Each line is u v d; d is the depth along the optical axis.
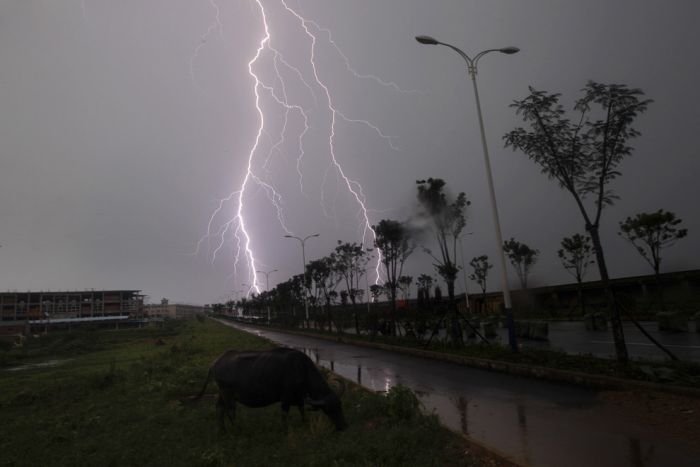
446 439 6.21
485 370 13.07
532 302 43.81
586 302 39.06
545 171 11.91
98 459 6.33
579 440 6.08
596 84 10.91
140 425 8.27
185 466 5.71
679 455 5.34
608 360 11.30
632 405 7.73
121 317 98.44
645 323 24.47
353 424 7.14
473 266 41.50
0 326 79.94
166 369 16.56
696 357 12.18
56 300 97.75
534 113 11.68
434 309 27.55
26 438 7.98
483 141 15.24
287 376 7.20
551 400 8.64
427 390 10.51
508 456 5.44
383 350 21.42
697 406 7.29
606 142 10.98
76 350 36.56
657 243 27.25
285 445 6.22
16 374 21.73
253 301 90.56
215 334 42.62
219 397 7.61
